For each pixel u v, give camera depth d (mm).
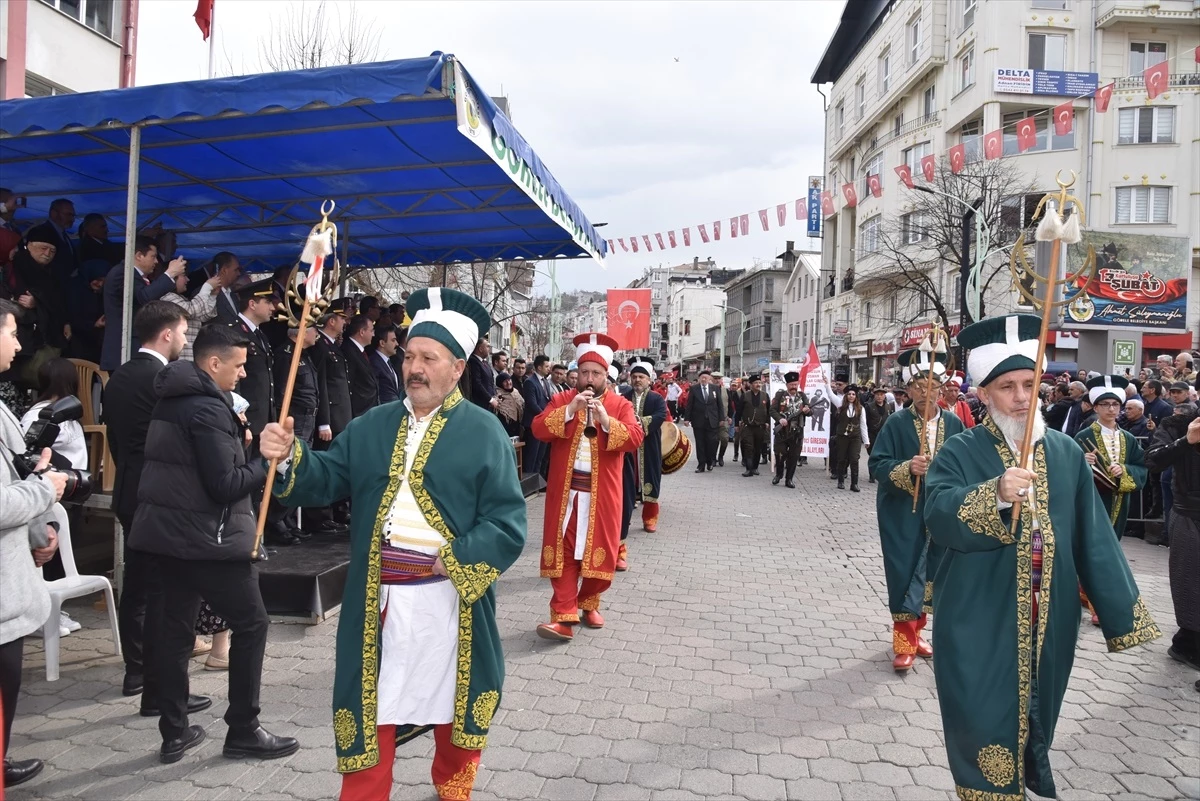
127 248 5160
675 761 3623
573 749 3707
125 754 3547
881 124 36062
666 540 8898
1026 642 2678
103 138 6184
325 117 5750
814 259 49469
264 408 5746
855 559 8102
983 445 2945
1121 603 2715
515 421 11547
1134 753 3871
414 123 5770
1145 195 27266
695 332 85812
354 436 2787
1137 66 27766
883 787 3436
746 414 15484
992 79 27328
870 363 36844
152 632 3824
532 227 9172
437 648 2648
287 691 4254
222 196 7941
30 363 5715
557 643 5211
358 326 7652
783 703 4336
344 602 2645
